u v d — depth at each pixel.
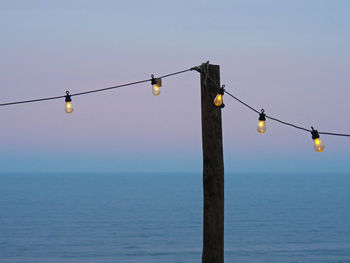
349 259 61.34
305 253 66.38
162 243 75.00
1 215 116.94
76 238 79.62
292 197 199.50
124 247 71.12
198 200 177.00
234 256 63.59
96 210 131.88
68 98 10.04
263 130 9.03
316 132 8.73
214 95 8.85
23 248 69.88
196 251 68.00
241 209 136.25
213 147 8.77
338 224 101.19
